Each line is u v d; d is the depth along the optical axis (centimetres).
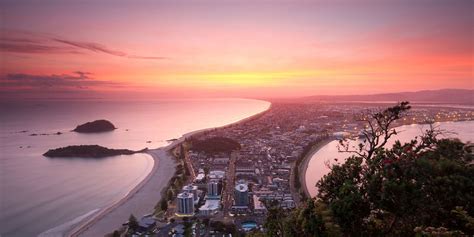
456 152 1108
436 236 893
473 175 1009
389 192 1055
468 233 953
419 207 1022
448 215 989
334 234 1119
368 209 1140
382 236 1126
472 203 953
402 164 1079
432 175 1034
